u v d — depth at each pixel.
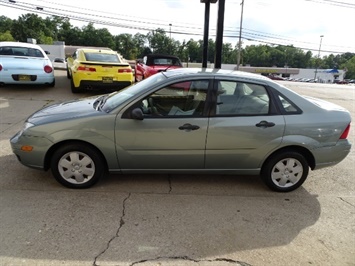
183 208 3.38
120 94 4.00
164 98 3.56
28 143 3.48
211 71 3.89
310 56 87.50
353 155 5.50
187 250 2.68
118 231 2.89
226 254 2.66
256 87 3.71
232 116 3.61
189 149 3.61
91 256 2.53
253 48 87.44
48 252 2.54
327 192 3.99
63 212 3.15
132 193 3.64
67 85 11.09
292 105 3.74
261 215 3.33
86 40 87.81
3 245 2.60
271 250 2.75
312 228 3.14
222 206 3.47
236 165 3.77
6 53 9.01
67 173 3.61
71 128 3.43
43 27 84.94
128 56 89.00
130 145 3.54
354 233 3.09
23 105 7.71
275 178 3.86
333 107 3.99
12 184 3.68
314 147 3.75
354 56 86.62
